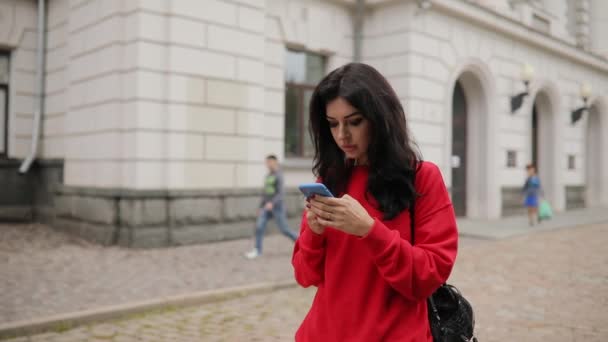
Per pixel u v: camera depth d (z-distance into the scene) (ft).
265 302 17.57
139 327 14.73
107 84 28.71
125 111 27.61
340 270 4.87
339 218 4.29
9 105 36.83
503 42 45.21
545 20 52.75
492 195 44.16
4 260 23.58
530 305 17.30
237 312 16.31
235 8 30.12
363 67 4.78
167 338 13.74
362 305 4.73
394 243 4.26
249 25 30.83
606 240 32.48
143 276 20.71
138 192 26.68
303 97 36.68
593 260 25.40
